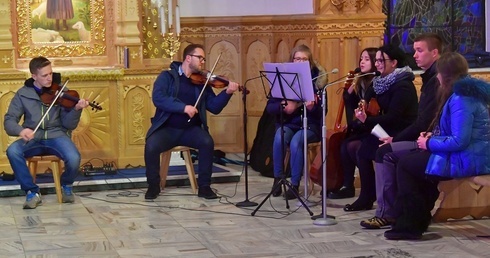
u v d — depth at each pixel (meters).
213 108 6.73
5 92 7.23
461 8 9.21
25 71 7.27
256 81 8.48
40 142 6.48
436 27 9.16
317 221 5.62
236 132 8.59
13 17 7.34
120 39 7.52
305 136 6.05
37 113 6.46
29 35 7.46
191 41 8.36
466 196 5.62
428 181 5.24
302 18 8.03
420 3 9.10
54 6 7.49
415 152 5.22
